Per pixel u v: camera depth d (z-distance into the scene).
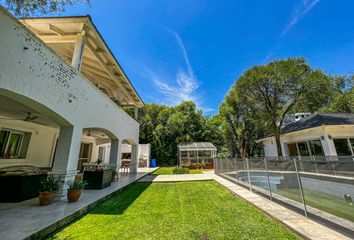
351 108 19.06
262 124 16.52
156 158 25.62
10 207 4.54
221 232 3.52
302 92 13.62
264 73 14.84
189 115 27.83
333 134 12.00
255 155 24.83
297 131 14.02
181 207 5.21
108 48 7.79
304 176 4.75
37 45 4.11
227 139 23.70
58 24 6.27
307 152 13.91
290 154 15.88
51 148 9.02
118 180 9.49
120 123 9.94
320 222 3.79
